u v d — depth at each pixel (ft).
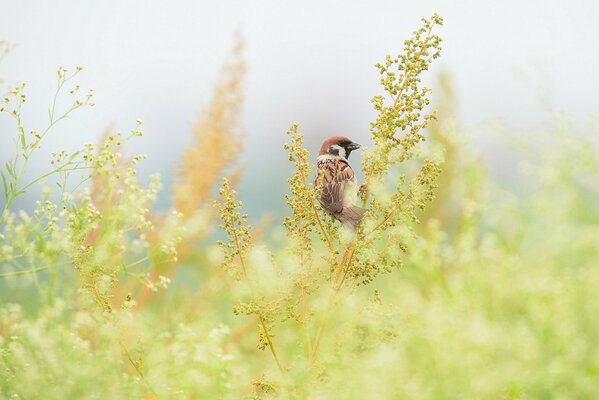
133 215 27.78
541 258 30.50
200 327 29.09
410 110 31.42
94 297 28.02
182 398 26.21
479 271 29.45
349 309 27.22
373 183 30.12
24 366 25.72
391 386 22.93
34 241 27.07
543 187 31.68
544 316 26.22
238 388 27.12
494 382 23.39
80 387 25.25
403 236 30.45
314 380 26.43
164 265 37.32
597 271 27.81
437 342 23.70
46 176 28.37
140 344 27.25
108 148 28.91
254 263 28.86
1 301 27.48
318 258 30.55
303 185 31.01
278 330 33.83
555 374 24.22
